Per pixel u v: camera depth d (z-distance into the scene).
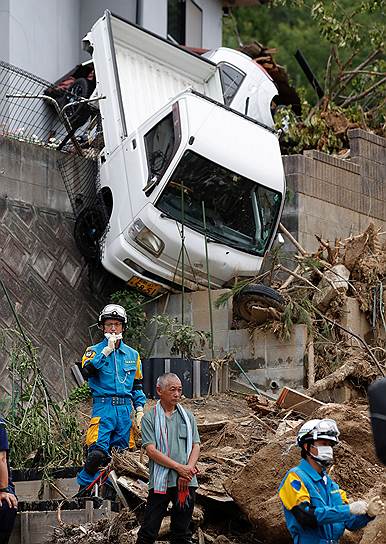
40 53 26.59
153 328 20.67
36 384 16.75
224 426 16.48
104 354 14.79
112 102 21.36
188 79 23.70
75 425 16.11
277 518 13.30
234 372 20.00
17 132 23.06
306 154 23.70
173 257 20.38
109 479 14.45
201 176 20.28
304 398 17.05
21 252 20.30
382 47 29.30
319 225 23.53
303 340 19.61
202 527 14.33
